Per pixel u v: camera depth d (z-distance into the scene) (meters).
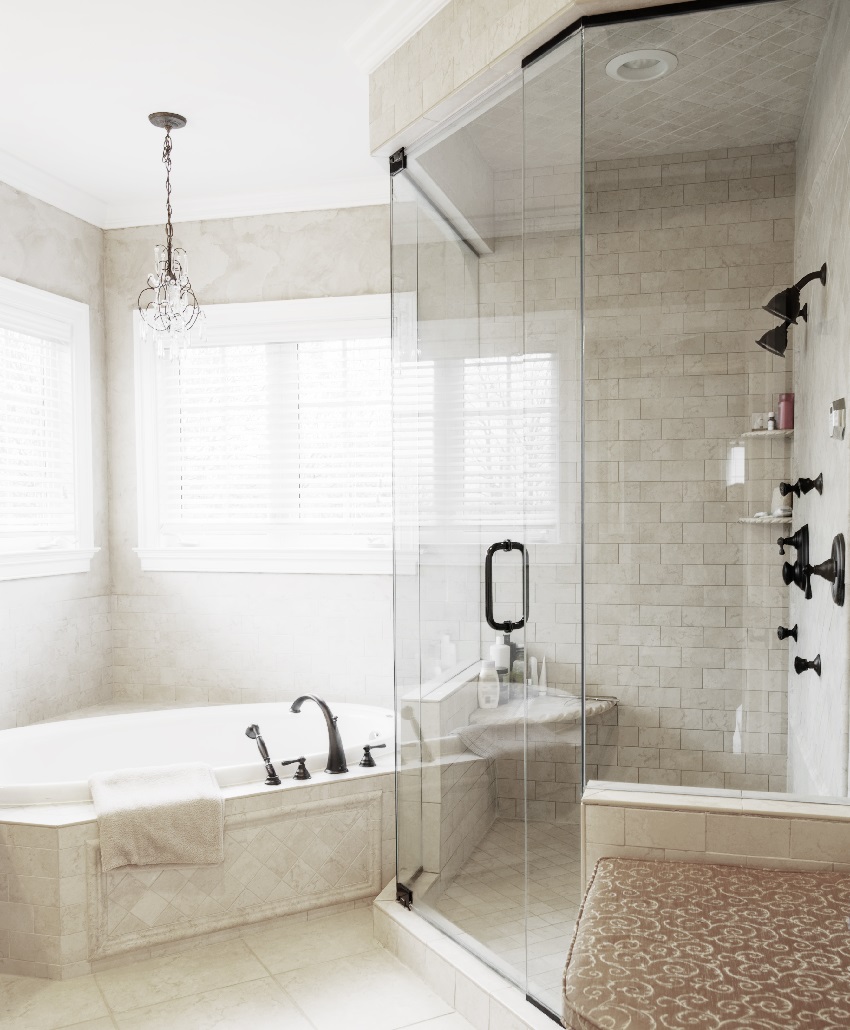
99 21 2.60
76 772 3.38
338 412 4.13
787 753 1.75
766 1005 1.11
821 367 1.71
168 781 2.68
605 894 1.49
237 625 4.19
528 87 2.08
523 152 2.10
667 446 1.86
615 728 1.91
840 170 1.70
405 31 2.53
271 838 2.72
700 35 1.82
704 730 1.83
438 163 2.48
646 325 1.88
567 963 1.25
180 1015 2.28
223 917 2.65
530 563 2.08
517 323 2.12
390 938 2.62
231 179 3.92
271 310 4.11
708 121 1.82
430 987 2.42
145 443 4.28
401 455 2.68
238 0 2.50
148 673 4.31
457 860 2.42
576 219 1.95
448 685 2.42
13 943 2.48
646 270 1.88
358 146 3.56
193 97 3.11
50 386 3.97
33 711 3.77
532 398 2.07
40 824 2.45
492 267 2.21
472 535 2.30
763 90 1.77
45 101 3.12
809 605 1.73
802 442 1.74
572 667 1.97
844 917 1.37
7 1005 2.33
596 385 1.92
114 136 3.42
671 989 1.15
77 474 4.10
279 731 3.67
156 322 3.20
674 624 1.85
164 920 2.57
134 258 4.26
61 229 3.97
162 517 4.32
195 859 2.55
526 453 2.09
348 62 2.86
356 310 4.01
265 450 4.21
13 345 3.74
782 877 1.56
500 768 2.21
